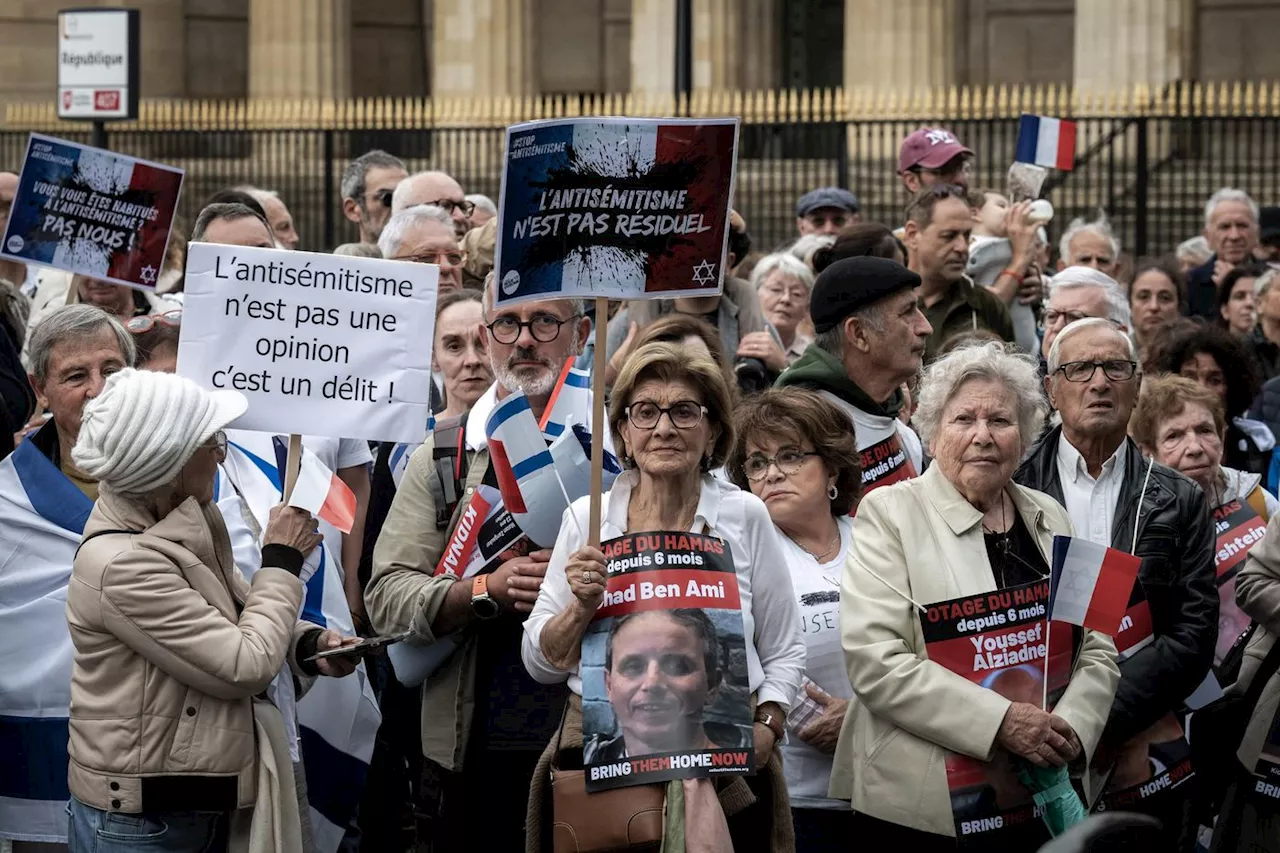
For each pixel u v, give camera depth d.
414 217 9.87
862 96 28.08
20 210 8.55
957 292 10.43
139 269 8.71
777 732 5.86
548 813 5.93
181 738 5.63
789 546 7.05
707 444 5.92
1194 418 8.16
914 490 6.50
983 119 25.50
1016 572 6.37
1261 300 12.06
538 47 32.97
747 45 31.83
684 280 5.90
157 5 36.09
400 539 6.82
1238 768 7.29
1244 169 26.33
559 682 6.09
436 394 9.68
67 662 6.55
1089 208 25.03
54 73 35.59
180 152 30.31
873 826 6.39
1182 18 28.75
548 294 5.86
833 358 7.83
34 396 9.06
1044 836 6.13
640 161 5.84
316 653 6.25
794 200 26.92
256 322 6.28
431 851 6.76
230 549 6.02
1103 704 6.23
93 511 5.80
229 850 5.78
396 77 38.34
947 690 6.11
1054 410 8.17
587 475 6.33
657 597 5.69
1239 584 7.32
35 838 6.61
